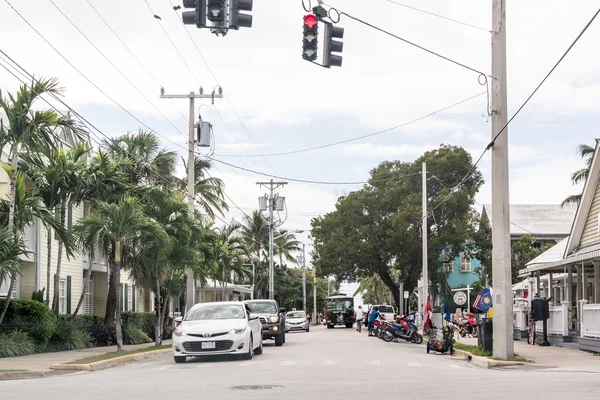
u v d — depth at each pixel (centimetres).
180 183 4447
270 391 1289
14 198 2422
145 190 3044
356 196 6212
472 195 6112
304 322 5738
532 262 3912
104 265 4203
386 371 1791
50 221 2556
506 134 2208
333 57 1647
